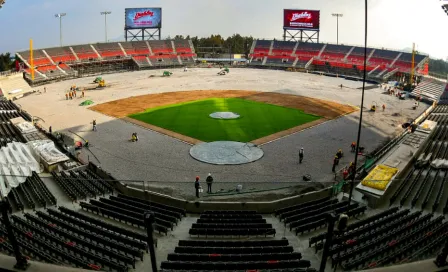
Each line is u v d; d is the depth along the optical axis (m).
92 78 113.69
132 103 76.56
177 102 77.06
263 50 146.25
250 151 48.22
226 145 50.56
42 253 21.72
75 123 61.84
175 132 56.44
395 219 28.44
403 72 112.94
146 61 136.75
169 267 21.33
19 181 36.56
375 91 92.94
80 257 22.91
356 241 24.34
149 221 11.98
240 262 21.48
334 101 79.75
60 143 51.19
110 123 61.53
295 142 52.06
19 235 24.92
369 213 31.19
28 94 88.19
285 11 143.12
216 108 71.38
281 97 83.31
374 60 125.06
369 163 41.88
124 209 30.53
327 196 36.09
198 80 107.62
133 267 22.30
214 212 32.19
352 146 48.88
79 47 131.62
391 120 64.44
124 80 108.50
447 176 38.09
